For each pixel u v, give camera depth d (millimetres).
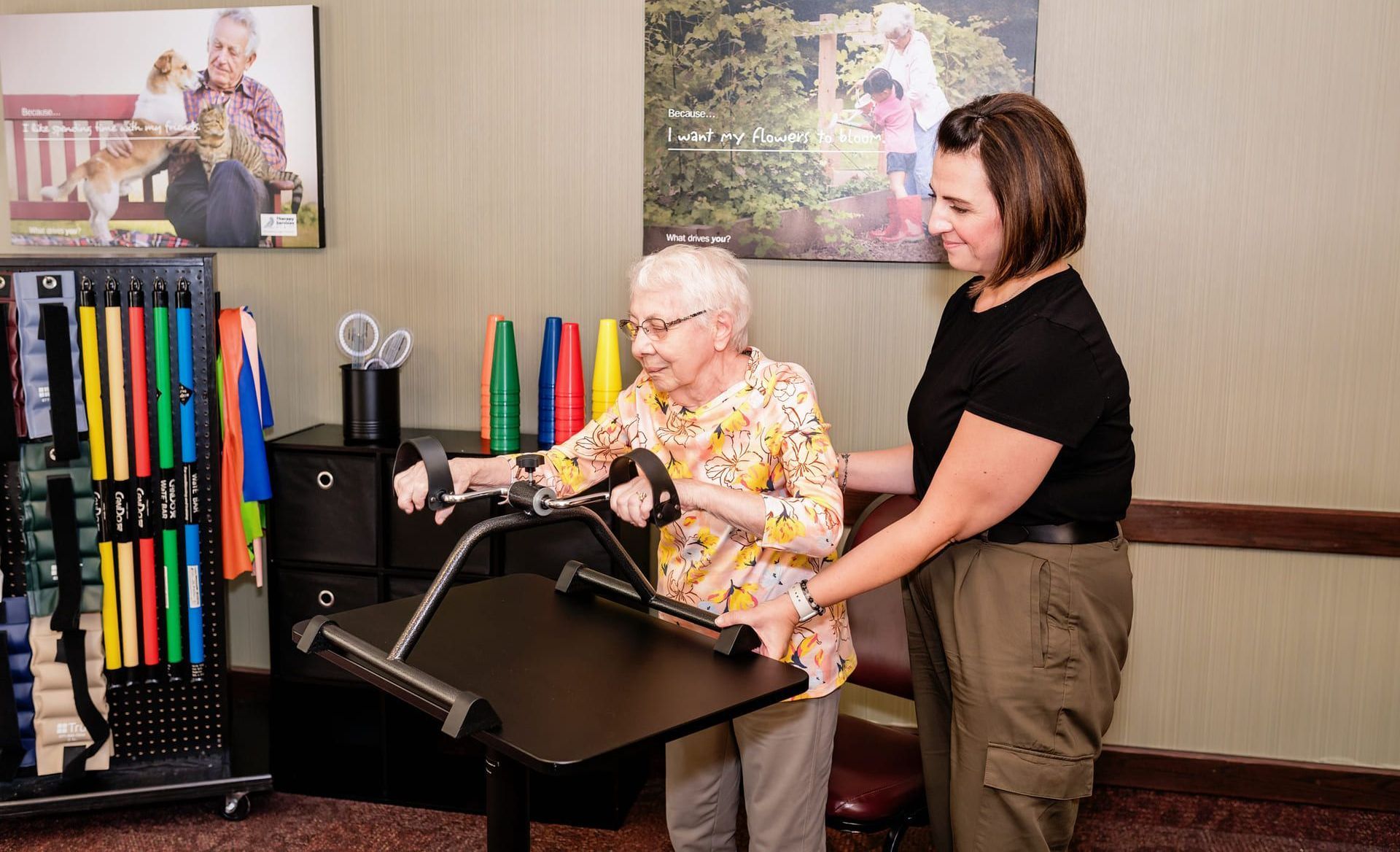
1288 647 2684
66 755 2516
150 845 2510
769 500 1590
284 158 2857
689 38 2652
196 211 2912
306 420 3012
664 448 1838
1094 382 1577
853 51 2592
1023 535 1672
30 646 2480
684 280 1651
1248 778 2730
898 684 2180
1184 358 2611
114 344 2393
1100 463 1646
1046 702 1649
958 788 1732
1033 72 2535
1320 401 2578
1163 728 2764
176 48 2852
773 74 2631
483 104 2795
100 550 2469
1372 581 2631
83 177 2939
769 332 2758
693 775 1929
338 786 2705
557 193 2795
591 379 2842
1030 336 1573
